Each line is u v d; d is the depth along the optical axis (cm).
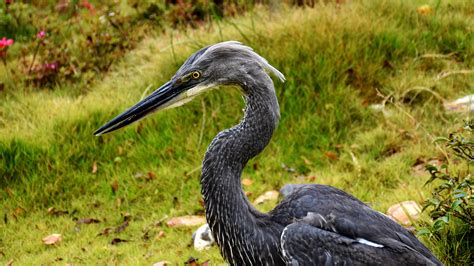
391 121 798
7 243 694
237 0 1091
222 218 471
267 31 905
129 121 486
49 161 788
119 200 739
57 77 981
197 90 479
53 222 721
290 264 441
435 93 806
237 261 477
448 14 993
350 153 745
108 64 1009
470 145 570
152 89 893
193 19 1091
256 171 761
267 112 474
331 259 435
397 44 895
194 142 802
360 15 939
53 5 1267
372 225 449
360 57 867
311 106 816
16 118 880
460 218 538
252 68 471
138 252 647
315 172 748
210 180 471
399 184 686
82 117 830
